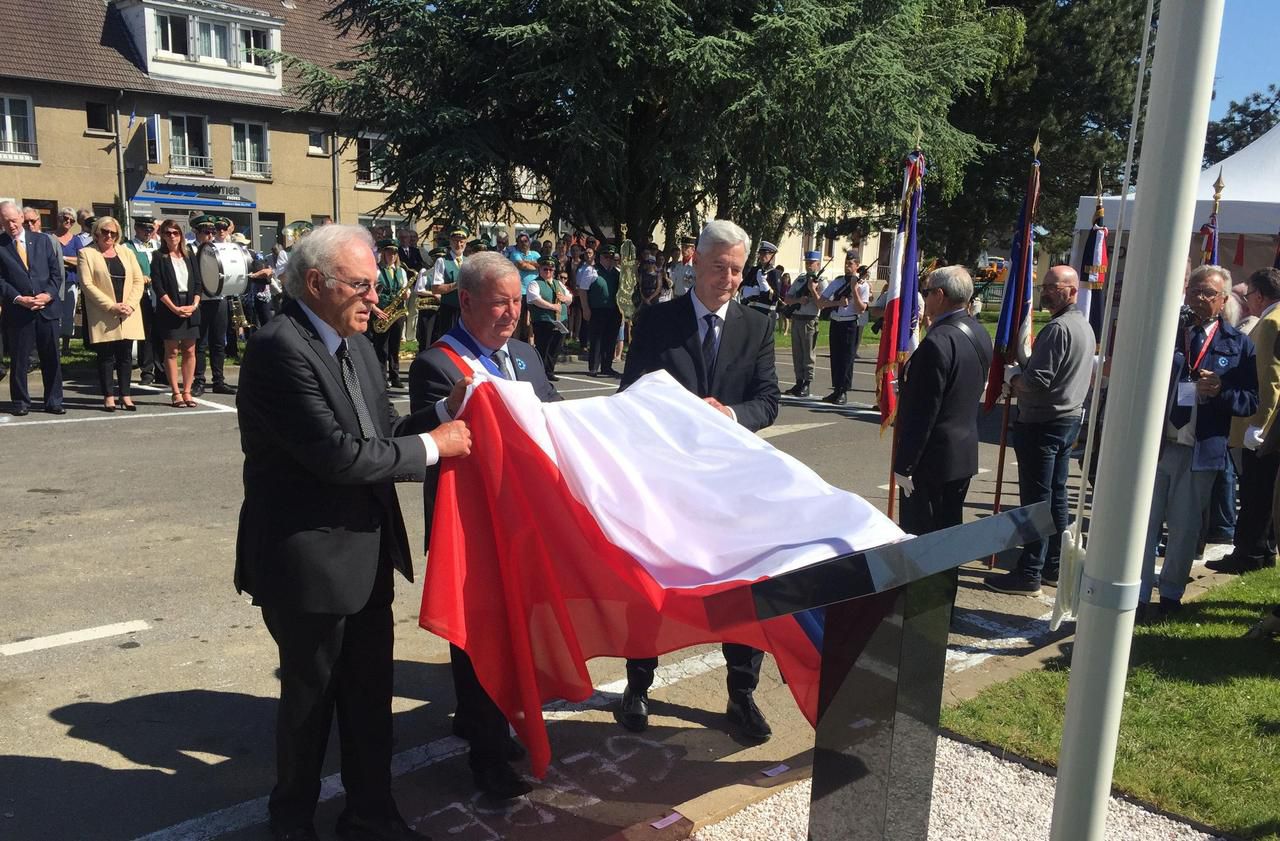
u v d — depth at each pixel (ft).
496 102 57.11
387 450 8.29
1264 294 17.75
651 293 49.83
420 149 57.11
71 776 10.37
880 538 7.24
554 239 71.15
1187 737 11.82
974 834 9.74
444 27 55.11
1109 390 6.31
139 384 36.04
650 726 12.12
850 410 38.91
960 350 14.66
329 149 119.75
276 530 8.39
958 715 12.25
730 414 10.94
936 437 14.90
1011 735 11.71
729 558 7.50
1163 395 6.14
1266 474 18.33
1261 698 12.90
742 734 11.91
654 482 8.43
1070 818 6.85
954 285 14.94
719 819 9.91
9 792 9.98
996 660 14.37
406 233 41.47
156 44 106.73
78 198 104.17
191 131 111.34
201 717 11.83
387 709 9.23
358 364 9.08
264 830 9.50
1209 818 10.11
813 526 7.59
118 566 16.87
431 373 10.55
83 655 13.35
